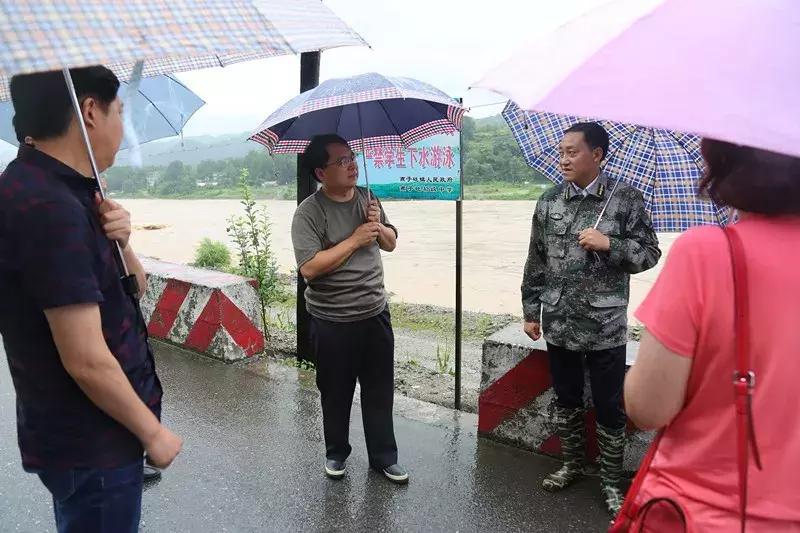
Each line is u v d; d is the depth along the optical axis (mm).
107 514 1687
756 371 1180
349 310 2986
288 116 2709
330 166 2887
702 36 1113
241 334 5047
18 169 1498
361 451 3520
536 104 1149
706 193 1307
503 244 11922
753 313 1169
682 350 1217
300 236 2941
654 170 2850
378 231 2945
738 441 1206
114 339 1632
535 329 3113
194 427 3855
